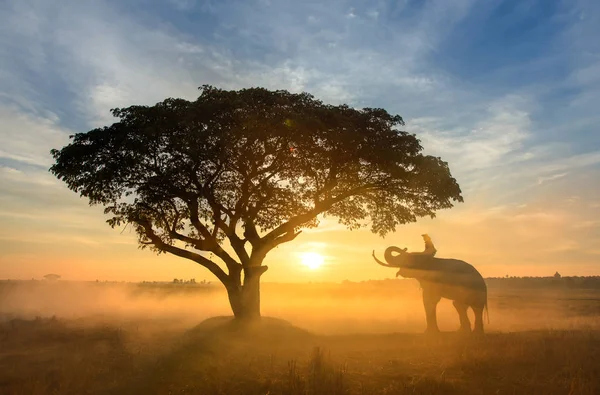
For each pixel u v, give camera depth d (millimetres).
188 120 18062
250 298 20047
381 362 12391
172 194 20422
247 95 19203
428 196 21859
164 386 10023
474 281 17812
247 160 19969
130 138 18812
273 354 13375
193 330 19031
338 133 18703
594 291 76562
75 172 19422
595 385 9562
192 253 20719
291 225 21016
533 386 9797
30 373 11555
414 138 20500
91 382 10562
